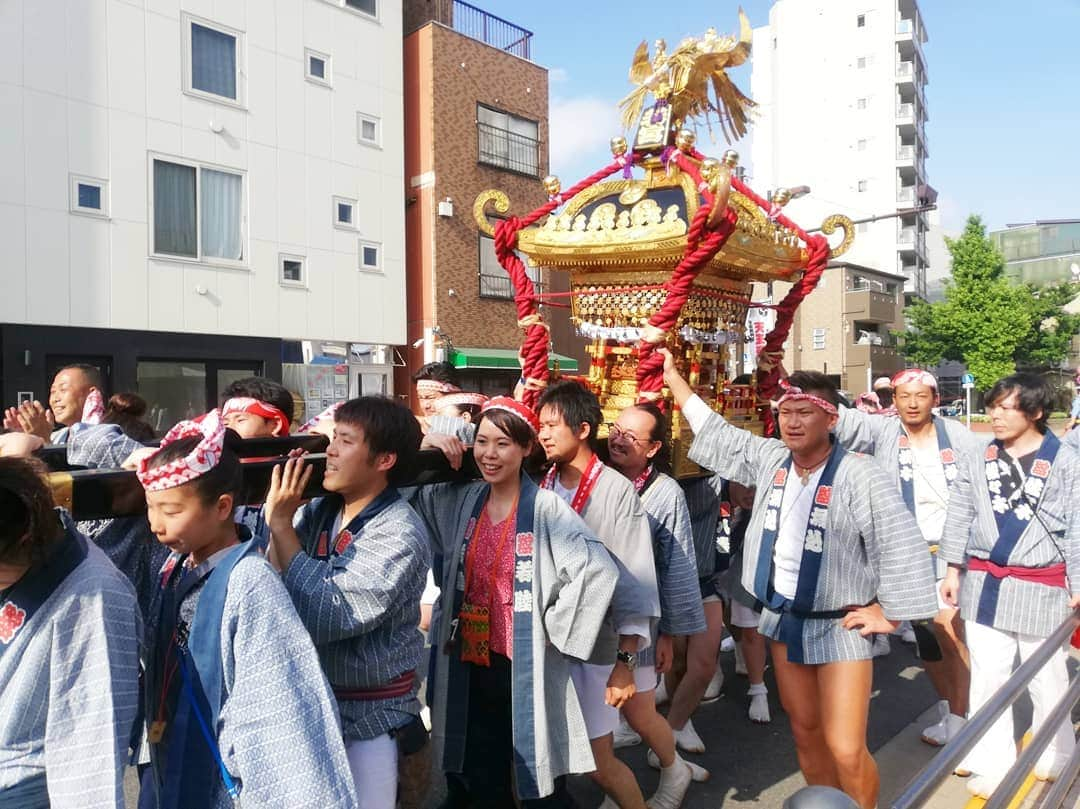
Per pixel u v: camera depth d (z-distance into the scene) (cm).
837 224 424
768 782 357
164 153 1268
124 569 224
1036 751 238
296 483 210
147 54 1245
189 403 1327
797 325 3322
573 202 399
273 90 1402
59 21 1152
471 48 1689
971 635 353
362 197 1535
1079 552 323
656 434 326
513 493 268
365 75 1532
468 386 1714
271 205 1406
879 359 3269
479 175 1705
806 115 4188
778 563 290
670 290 333
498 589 262
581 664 280
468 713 268
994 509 348
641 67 390
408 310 1692
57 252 1160
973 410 3859
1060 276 4881
